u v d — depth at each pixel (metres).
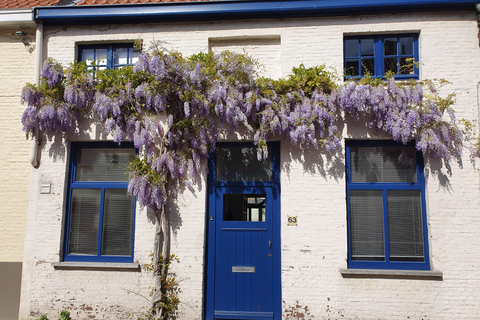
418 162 5.68
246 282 5.73
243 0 5.93
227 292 5.73
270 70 6.12
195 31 6.18
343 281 5.42
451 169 5.46
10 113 6.29
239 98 5.51
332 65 5.88
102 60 6.39
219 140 5.88
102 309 5.64
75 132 6.02
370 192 5.73
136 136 5.57
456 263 5.30
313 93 5.55
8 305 5.91
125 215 6.02
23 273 5.79
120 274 5.70
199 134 5.69
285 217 5.61
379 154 5.79
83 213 6.06
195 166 5.73
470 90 5.59
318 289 5.43
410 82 5.50
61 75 5.89
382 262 5.54
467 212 5.38
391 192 5.70
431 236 5.40
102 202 6.03
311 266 5.48
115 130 5.64
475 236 5.32
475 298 5.21
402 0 5.68
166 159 5.60
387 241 5.58
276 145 5.96
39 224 5.89
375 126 5.61
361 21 5.91
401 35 5.98
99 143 6.18
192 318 5.55
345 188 5.61
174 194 5.74
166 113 5.85
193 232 5.70
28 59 6.40
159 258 5.60
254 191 5.89
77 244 5.99
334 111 5.50
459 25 5.75
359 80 5.66
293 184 5.67
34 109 5.75
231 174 5.98
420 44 5.81
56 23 6.32
